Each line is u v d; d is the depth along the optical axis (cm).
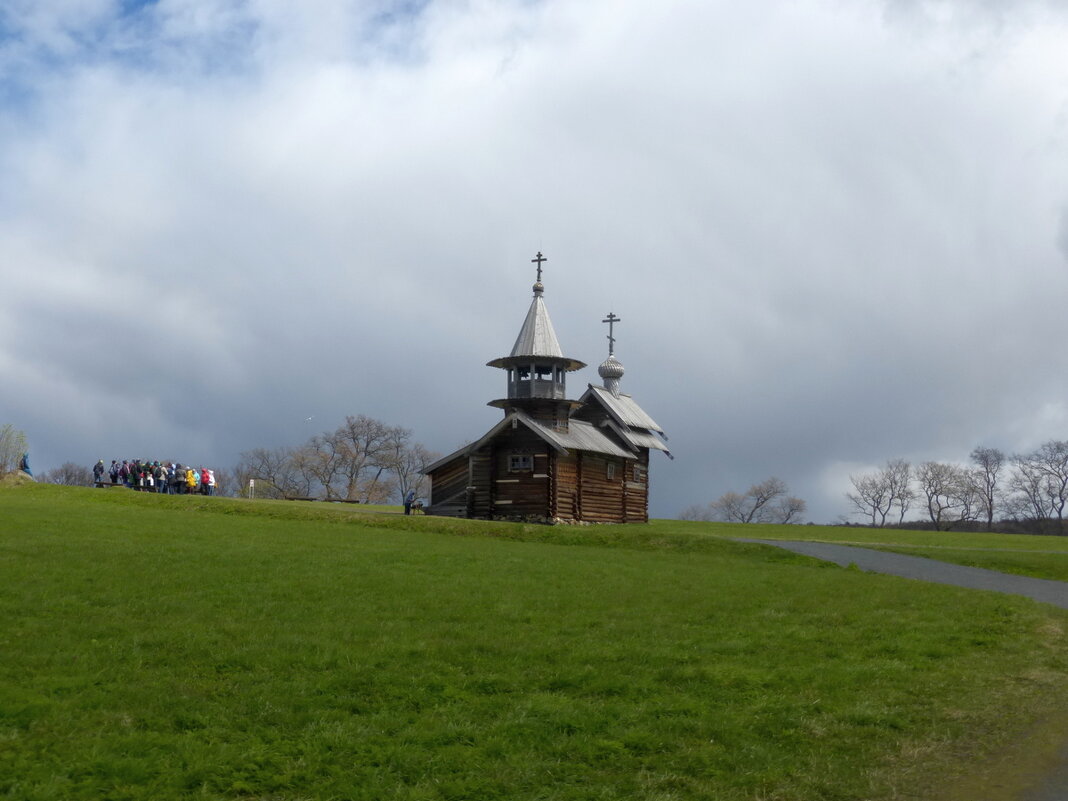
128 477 7606
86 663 1722
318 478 13812
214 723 1435
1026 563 4303
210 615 2192
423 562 3306
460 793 1195
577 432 6812
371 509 7381
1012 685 1856
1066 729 1548
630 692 1680
